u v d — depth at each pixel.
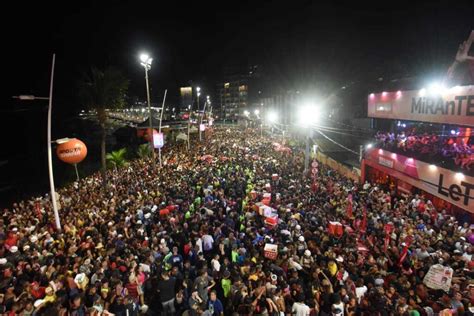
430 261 9.18
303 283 8.34
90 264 8.98
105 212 14.05
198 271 8.29
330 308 7.33
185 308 8.09
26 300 7.06
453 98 14.63
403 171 18.16
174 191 17.19
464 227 12.28
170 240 10.85
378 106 20.92
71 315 7.20
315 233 10.95
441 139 16.95
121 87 22.30
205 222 11.91
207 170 22.19
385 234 11.17
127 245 10.32
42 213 15.61
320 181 19.11
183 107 148.50
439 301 7.54
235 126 88.19
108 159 36.12
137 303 7.88
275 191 16.72
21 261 9.21
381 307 7.09
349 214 13.51
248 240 10.22
